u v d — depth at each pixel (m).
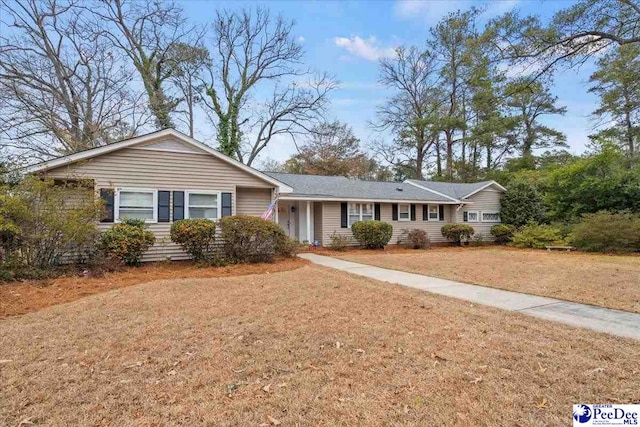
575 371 3.19
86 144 17.88
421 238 17.34
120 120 18.97
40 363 3.44
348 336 4.15
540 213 19.78
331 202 16.77
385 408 2.62
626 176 15.87
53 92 17.11
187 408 2.65
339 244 15.54
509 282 7.66
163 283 7.38
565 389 2.87
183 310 5.31
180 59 21.00
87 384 3.02
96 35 18.11
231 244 10.38
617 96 21.25
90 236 8.79
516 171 30.25
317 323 4.64
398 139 33.50
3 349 3.80
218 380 3.09
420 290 6.80
